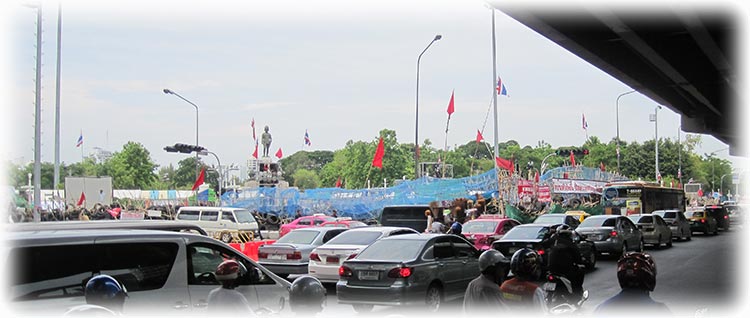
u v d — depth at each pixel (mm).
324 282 17656
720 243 35688
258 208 42562
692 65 22953
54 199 40594
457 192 38156
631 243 26906
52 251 7586
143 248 8336
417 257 13930
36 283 7395
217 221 33031
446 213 33812
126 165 97125
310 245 19344
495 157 40375
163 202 52844
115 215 34875
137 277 8172
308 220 34281
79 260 7754
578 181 50312
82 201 43531
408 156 109812
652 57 19734
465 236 23109
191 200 52750
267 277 9578
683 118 36656
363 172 105688
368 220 38188
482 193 37656
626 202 41719
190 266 8711
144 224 11273
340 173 114250
